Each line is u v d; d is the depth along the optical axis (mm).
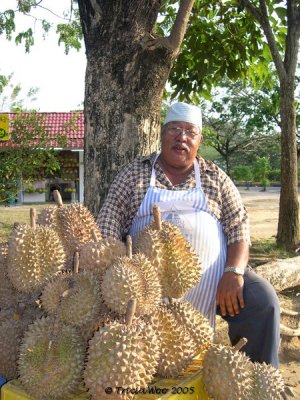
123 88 3596
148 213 3035
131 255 2176
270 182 39938
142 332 1924
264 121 29156
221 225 3156
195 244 2941
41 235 2281
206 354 2119
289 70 8797
